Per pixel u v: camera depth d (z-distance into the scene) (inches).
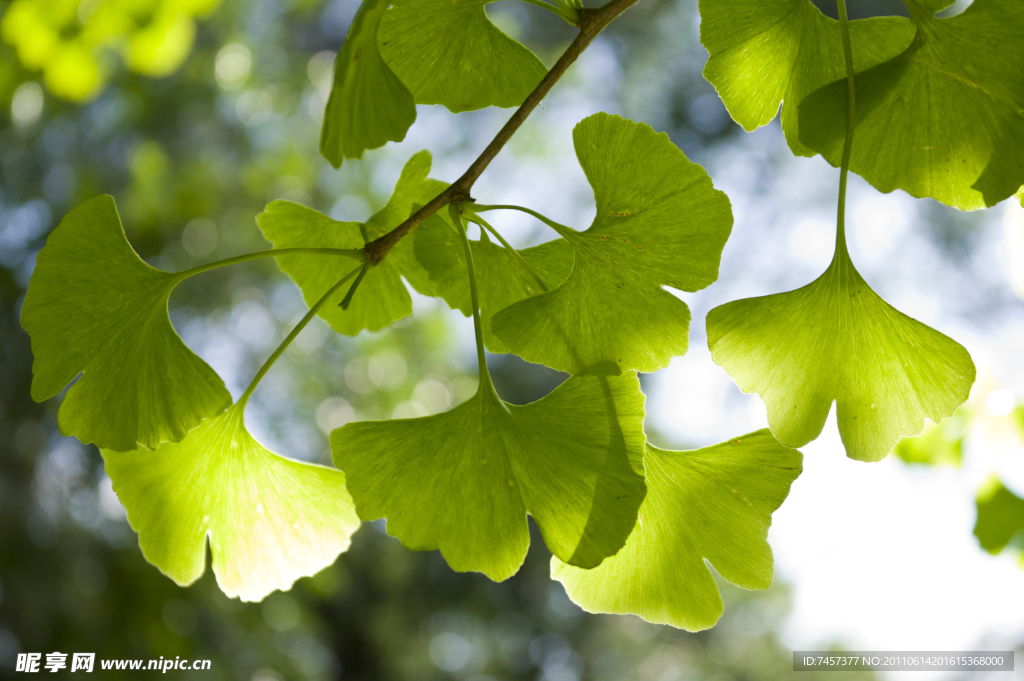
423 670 165.6
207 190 86.7
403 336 106.9
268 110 99.6
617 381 14.7
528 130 122.0
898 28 15.4
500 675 193.6
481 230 16.4
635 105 123.2
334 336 102.5
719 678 219.9
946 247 117.9
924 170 15.3
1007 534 26.5
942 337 14.6
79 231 15.4
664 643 215.6
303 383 104.8
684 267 14.6
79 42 34.0
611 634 200.2
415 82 16.6
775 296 14.8
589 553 14.3
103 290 15.3
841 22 14.8
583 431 14.6
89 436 15.1
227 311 93.5
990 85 14.9
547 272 16.4
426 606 167.5
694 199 14.6
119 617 61.6
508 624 183.8
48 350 15.1
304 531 16.0
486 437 14.7
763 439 15.5
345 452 14.8
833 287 14.8
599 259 14.8
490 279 16.6
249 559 16.0
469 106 16.8
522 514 14.5
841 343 14.8
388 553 152.1
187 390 15.3
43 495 69.9
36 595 60.7
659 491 15.4
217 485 15.9
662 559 15.5
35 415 71.0
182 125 88.6
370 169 102.7
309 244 17.3
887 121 15.2
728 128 118.2
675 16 119.2
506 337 14.8
